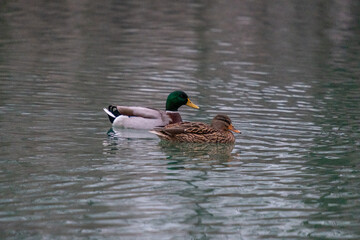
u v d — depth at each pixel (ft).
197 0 132.98
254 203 33.27
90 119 52.08
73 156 41.04
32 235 27.99
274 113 56.03
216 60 82.58
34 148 42.47
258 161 41.63
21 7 117.29
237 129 50.52
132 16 114.11
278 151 44.19
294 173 38.86
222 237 28.73
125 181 36.06
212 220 30.71
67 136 46.39
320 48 92.94
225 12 120.37
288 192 35.22
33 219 29.81
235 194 34.60
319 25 110.63
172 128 47.21
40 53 81.87
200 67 77.77
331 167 40.27
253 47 92.38
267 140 47.29
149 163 40.42
